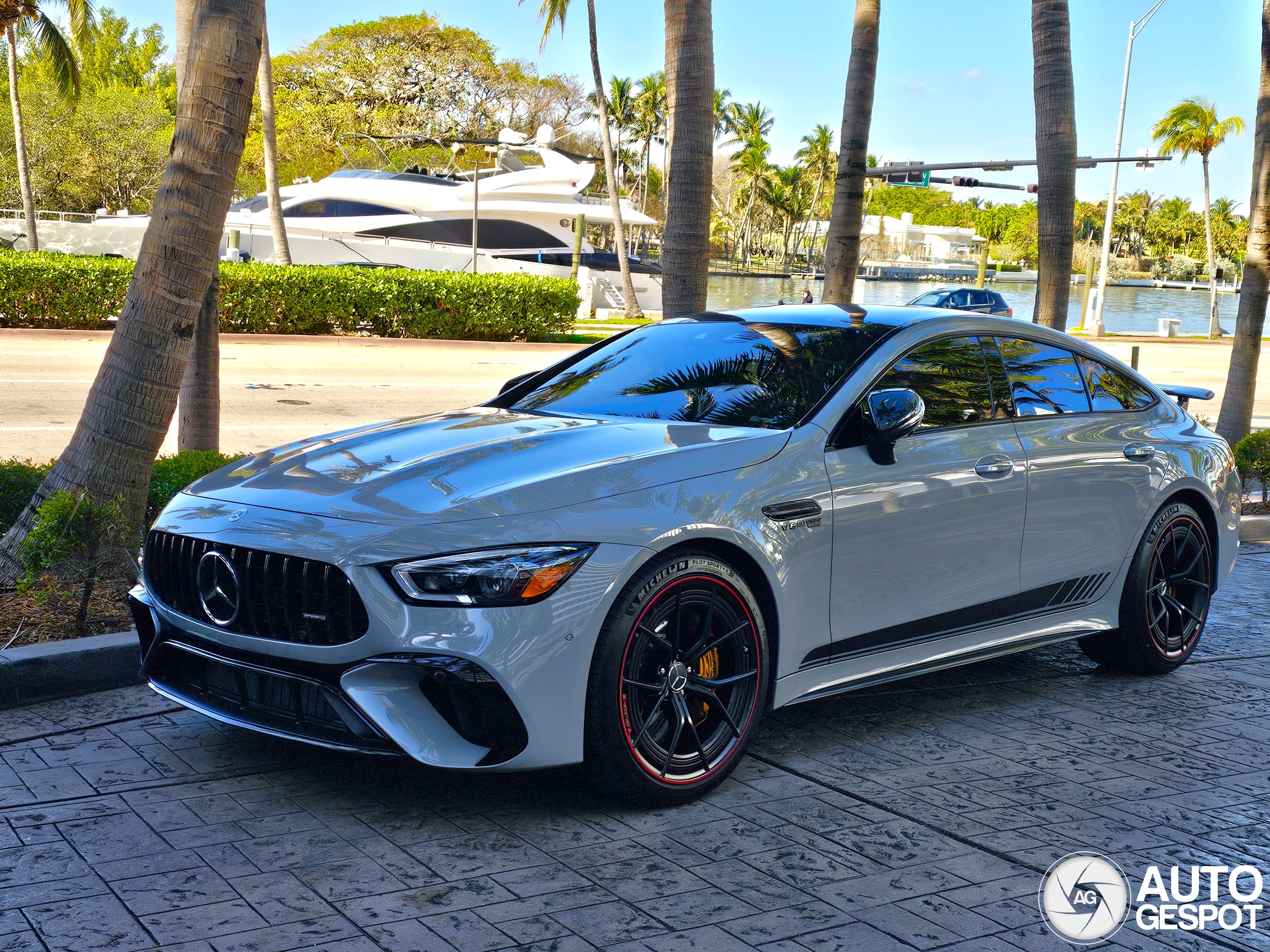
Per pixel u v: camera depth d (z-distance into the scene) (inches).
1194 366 1000.2
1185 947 104.1
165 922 101.3
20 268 784.9
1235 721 172.1
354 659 119.1
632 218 1480.1
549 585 119.6
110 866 112.0
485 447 142.3
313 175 2351.1
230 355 741.3
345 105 2332.7
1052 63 364.5
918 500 154.9
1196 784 145.2
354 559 119.0
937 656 163.0
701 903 108.7
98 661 164.6
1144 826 131.3
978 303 1249.4
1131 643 192.7
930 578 158.6
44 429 412.2
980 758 152.8
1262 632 227.9
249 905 104.9
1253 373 402.6
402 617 117.3
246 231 1280.8
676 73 295.7
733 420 153.6
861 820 130.4
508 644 117.4
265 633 126.0
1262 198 393.4
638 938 101.6
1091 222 4995.1
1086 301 1562.5
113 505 185.5
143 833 119.8
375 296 916.6
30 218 1213.1
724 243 4530.0
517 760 119.9
